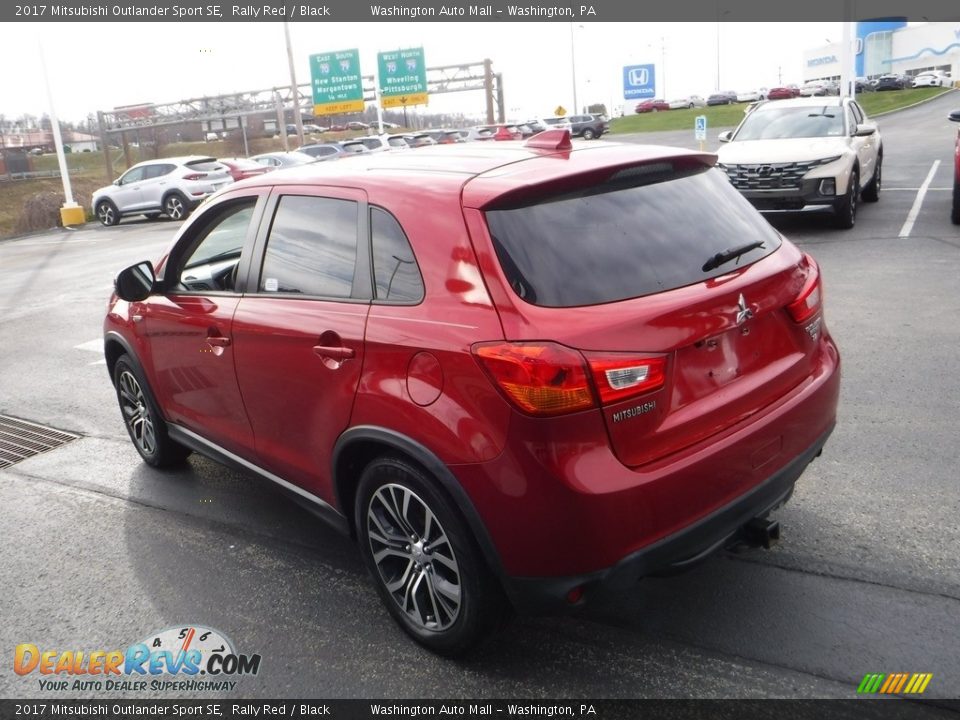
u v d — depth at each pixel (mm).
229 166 24891
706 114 59719
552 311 2459
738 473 2707
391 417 2752
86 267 14500
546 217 2654
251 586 3582
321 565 3723
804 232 11266
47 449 5473
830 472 4188
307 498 3443
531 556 2508
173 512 4363
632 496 2445
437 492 2707
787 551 3498
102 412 6180
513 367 2400
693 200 2979
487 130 35938
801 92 65438
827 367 3188
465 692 2812
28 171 64812
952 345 6035
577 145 3332
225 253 3785
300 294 3258
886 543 3502
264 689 2912
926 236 10297
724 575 3357
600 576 2479
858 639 2908
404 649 3070
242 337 3467
